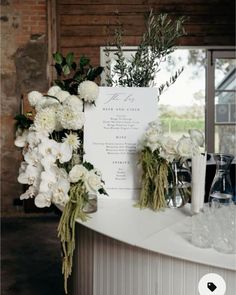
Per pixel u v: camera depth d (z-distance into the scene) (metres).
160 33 1.95
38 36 5.12
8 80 5.11
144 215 1.64
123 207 1.75
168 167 1.71
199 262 1.18
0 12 5.05
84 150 1.82
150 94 1.83
